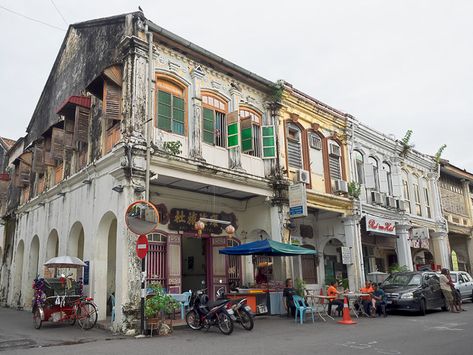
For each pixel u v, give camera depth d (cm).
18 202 2048
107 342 856
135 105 1086
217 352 736
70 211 1373
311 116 1695
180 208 1360
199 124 1252
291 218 1459
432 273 1530
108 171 1145
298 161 1595
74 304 1105
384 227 1884
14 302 1825
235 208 1522
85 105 1338
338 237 1777
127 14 1177
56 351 752
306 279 1717
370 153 2012
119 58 1206
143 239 981
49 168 1628
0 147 2588
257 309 1277
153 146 1090
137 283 1001
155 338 909
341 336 918
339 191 1708
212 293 1392
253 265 1547
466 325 1080
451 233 2619
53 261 1109
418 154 2334
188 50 1255
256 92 1497
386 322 1178
